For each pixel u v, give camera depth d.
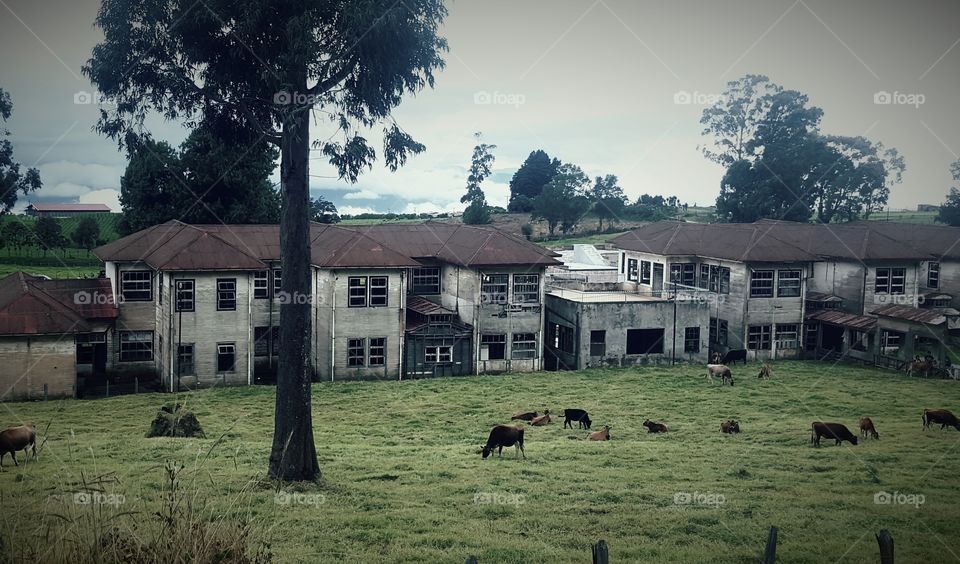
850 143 91.62
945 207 88.12
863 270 55.12
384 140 24.48
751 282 54.00
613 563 16.02
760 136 90.06
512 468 25.02
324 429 33.44
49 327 39.94
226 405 38.66
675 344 52.38
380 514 19.45
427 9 22.81
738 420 35.31
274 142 23.12
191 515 10.37
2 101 53.28
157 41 21.73
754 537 18.20
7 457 24.23
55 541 9.40
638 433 32.28
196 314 43.91
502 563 16.02
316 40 21.42
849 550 17.36
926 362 47.72
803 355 55.47
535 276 50.84
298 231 22.84
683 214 125.31
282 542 16.72
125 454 25.39
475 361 49.44
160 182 64.81
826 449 28.73
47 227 90.69
